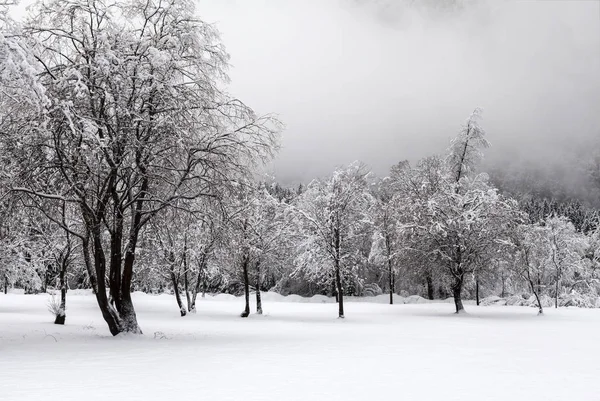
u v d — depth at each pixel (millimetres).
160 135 17922
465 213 37781
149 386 8961
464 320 30312
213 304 47281
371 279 63812
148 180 19453
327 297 58219
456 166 44219
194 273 42312
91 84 16812
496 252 36812
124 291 19094
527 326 25453
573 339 18844
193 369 11023
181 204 19703
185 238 33156
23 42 13961
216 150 19109
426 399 8055
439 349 15375
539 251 44406
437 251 37906
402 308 44469
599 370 11266
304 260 35375
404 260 40219
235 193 19047
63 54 17234
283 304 49812
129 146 17156
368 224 35750
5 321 25891
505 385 9352
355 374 10492
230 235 20266
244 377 10008
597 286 56469
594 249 64250
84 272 31547
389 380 9789
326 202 34125
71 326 23594
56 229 24688
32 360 12328
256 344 16531
